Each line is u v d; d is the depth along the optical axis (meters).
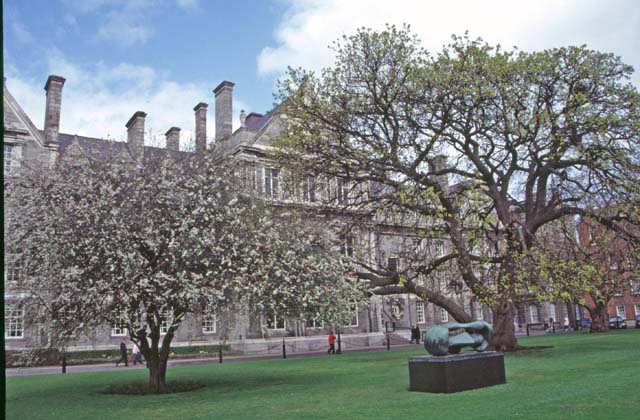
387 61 22.08
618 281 23.12
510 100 21.62
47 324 13.56
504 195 23.22
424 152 21.48
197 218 14.48
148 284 13.20
